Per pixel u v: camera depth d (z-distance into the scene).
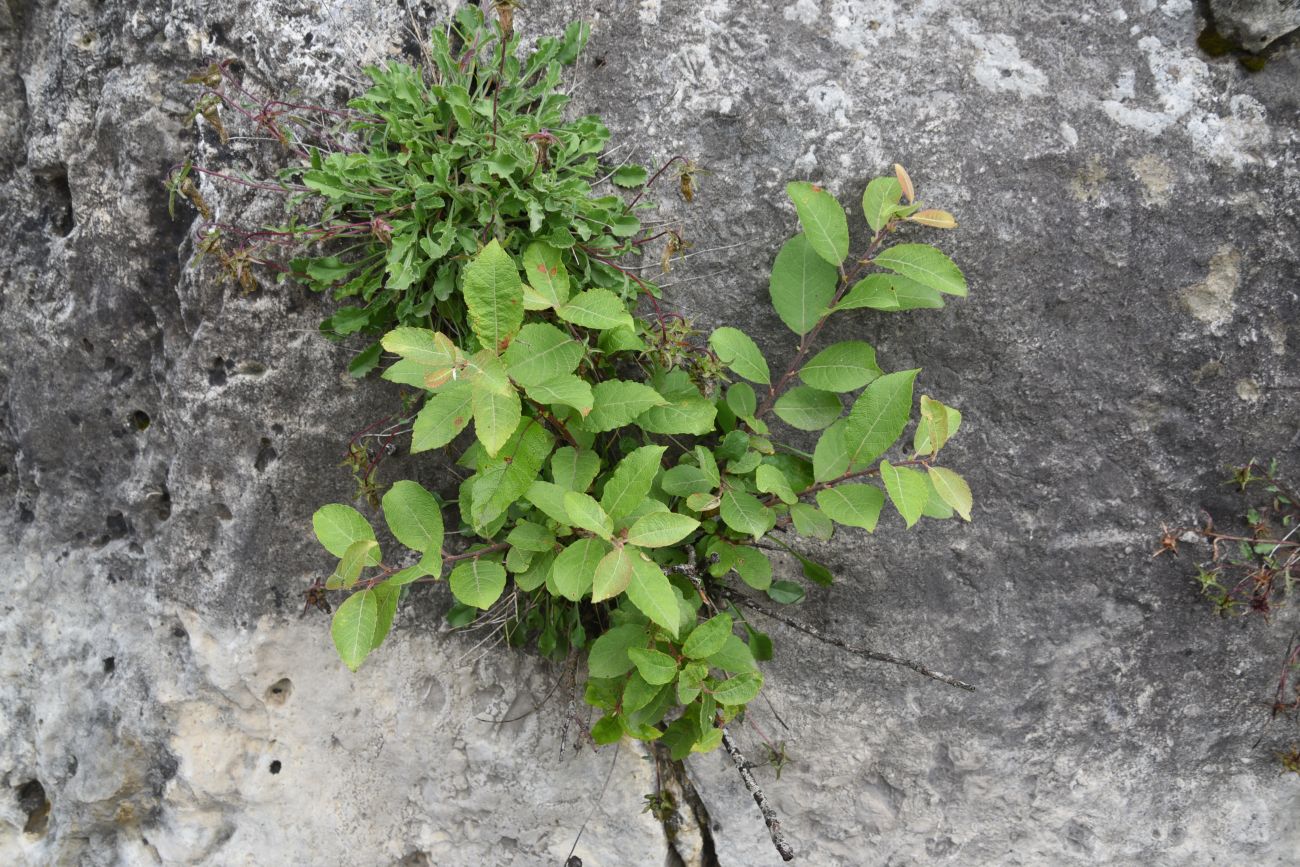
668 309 0.83
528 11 0.81
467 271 0.69
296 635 0.89
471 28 0.80
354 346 0.83
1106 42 0.81
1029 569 0.86
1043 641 0.87
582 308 0.73
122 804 0.93
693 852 0.93
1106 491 0.85
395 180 0.78
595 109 0.82
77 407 0.90
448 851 0.93
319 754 0.91
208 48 0.81
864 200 0.78
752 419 0.79
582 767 0.91
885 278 0.78
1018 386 0.83
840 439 0.78
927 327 0.83
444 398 0.72
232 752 0.91
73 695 0.93
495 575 0.77
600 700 0.81
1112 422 0.84
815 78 0.81
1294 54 0.81
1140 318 0.82
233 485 0.86
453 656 0.90
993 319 0.82
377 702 0.91
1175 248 0.81
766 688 0.90
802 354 0.81
